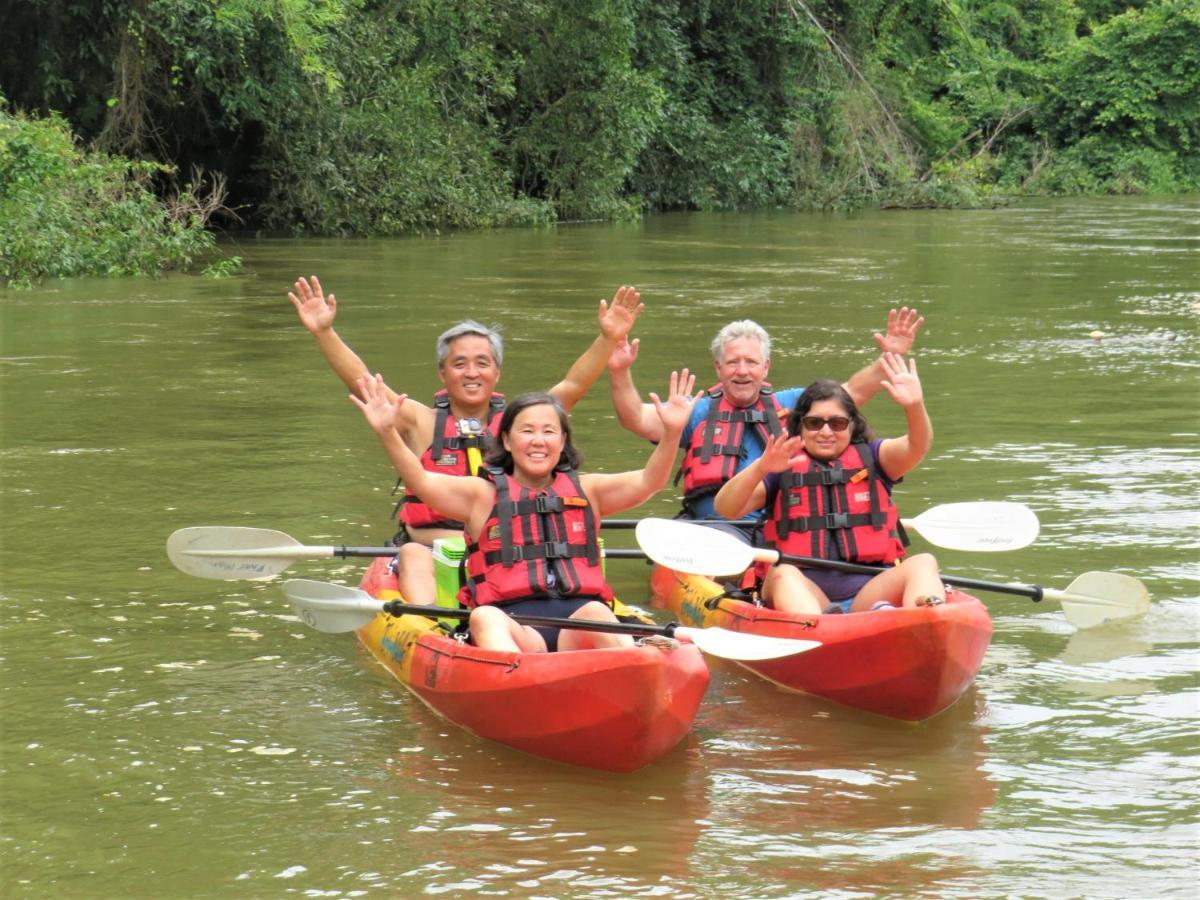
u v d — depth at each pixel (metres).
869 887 3.91
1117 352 13.57
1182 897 3.84
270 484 8.41
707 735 5.05
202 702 5.28
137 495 8.16
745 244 26.50
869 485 5.88
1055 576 6.75
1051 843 4.17
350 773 4.68
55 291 18.09
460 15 29.12
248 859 4.08
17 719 5.10
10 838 4.21
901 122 42.16
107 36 23.64
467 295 17.89
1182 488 8.30
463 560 5.59
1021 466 8.83
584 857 4.09
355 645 5.93
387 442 5.13
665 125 36.59
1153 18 48.25
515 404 5.21
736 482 5.73
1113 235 28.95
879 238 28.09
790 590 5.66
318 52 25.00
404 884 3.93
